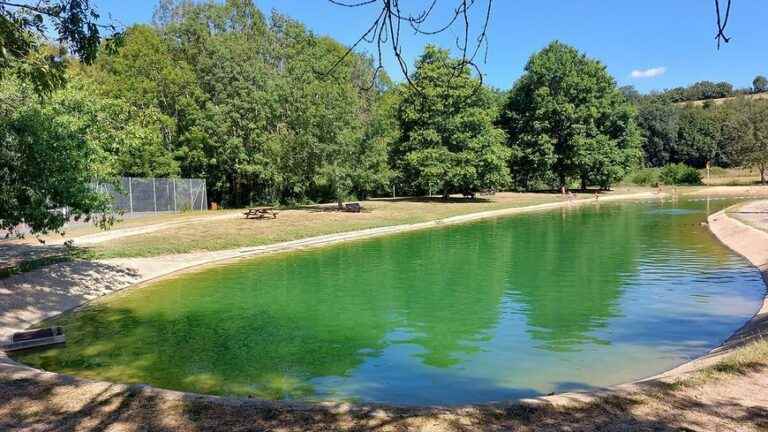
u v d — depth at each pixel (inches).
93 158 594.2
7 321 450.0
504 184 1958.7
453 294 559.5
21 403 236.7
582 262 735.7
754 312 464.8
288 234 997.8
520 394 301.0
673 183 2812.5
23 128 482.9
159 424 214.1
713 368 268.4
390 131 1681.8
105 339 415.8
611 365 344.2
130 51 1585.9
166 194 1434.5
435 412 222.4
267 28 2021.4
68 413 226.2
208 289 602.5
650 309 482.3
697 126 3267.7
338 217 1286.9
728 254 778.2
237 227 1058.1
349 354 374.6
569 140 2231.8
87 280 597.6
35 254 695.7
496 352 373.4
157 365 354.3
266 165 1604.3
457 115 1804.9
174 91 1592.0
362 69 1903.3
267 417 219.0
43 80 315.0
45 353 382.6
